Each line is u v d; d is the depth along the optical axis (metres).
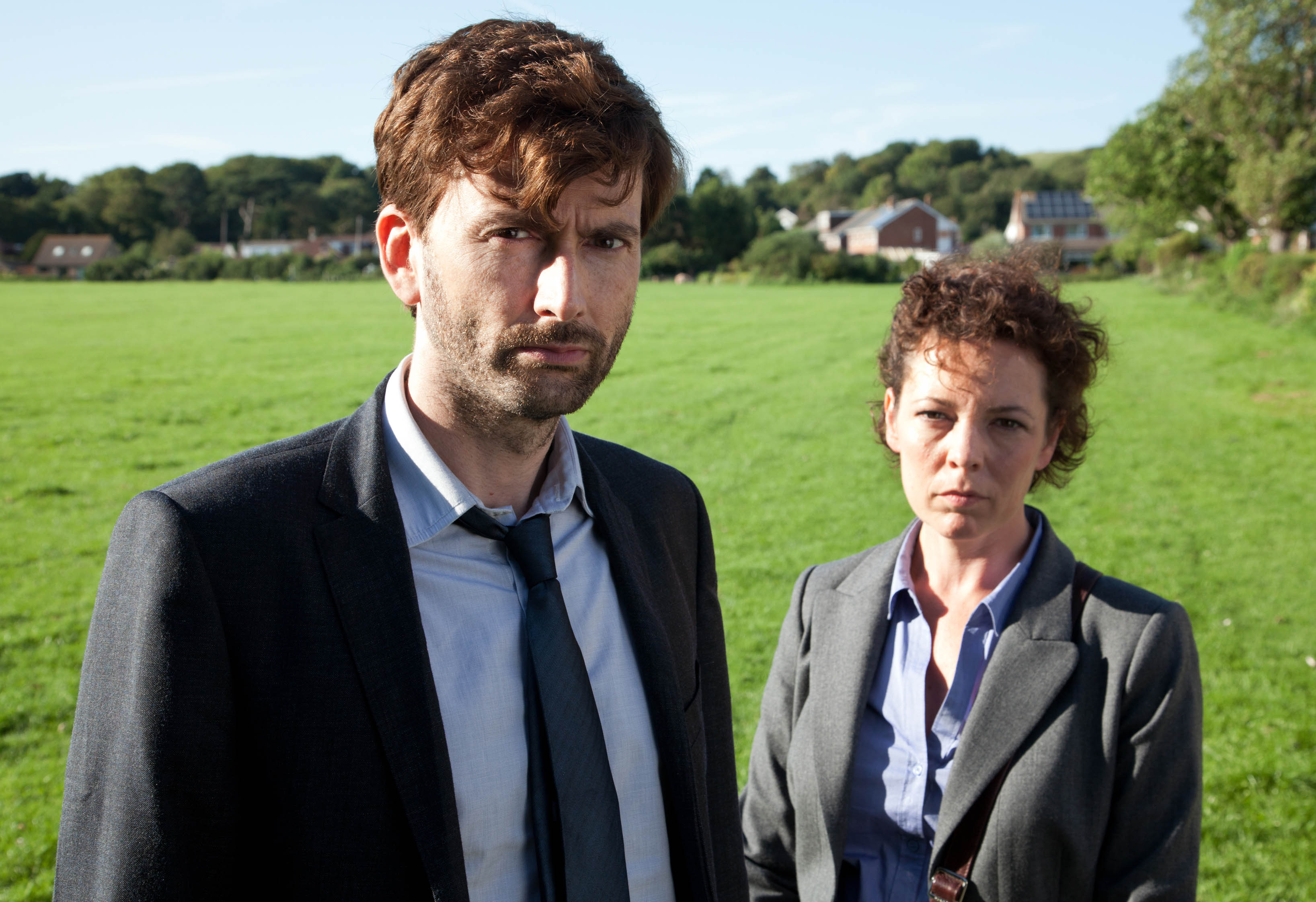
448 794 1.20
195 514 1.18
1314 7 34.59
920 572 1.98
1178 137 38.81
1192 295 33.09
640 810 1.45
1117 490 10.47
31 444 12.80
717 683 1.79
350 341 24.80
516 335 1.22
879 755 1.86
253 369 19.94
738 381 18.55
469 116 1.19
